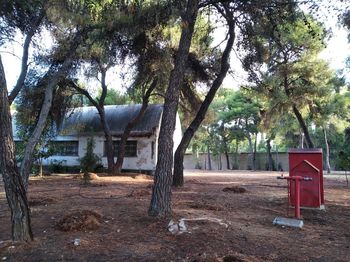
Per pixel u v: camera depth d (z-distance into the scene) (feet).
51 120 69.97
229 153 169.17
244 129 158.71
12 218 19.08
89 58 51.72
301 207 28.94
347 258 17.57
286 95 66.44
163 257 17.16
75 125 89.61
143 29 38.88
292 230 22.90
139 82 59.93
